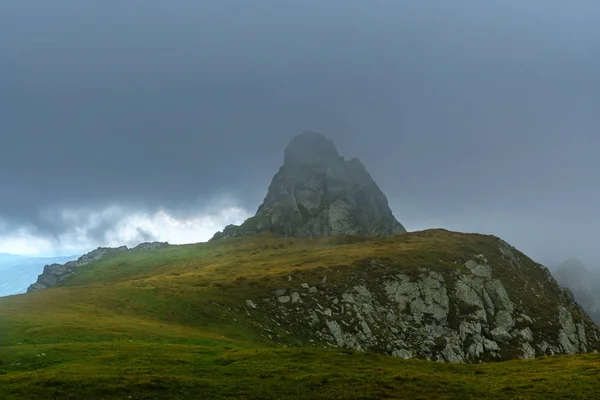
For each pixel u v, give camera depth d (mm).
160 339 66188
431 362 63031
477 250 188250
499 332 131250
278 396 38844
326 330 109000
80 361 46750
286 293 120938
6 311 75812
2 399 33594
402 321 126125
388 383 44344
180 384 39812
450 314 135000
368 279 141375
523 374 54531
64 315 75312
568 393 42938
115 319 77875
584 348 140500
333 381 43969
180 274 162375
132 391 37219
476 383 48281
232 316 99562
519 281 171000
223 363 51281
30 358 46938
